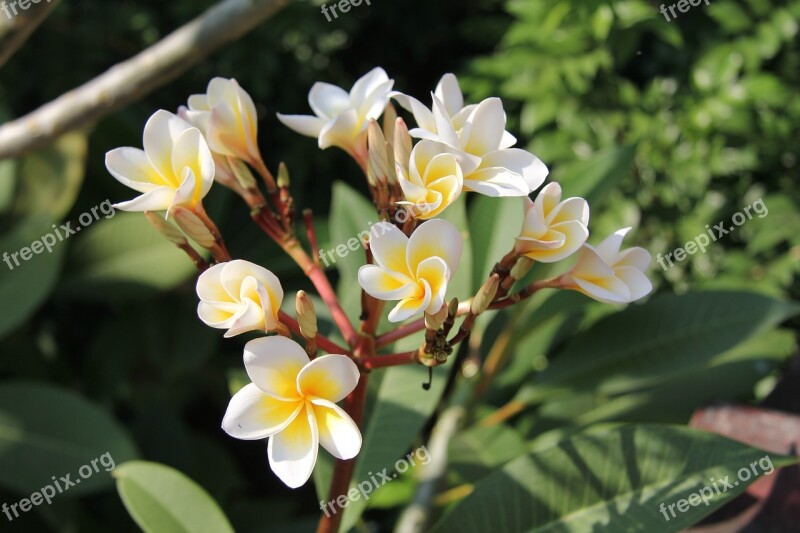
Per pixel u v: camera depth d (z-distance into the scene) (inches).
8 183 63.5
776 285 68.2
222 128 34.2
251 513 68.2
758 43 70.8
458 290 41.5
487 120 32.7
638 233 72.1
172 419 65.5
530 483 37.0
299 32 87.4
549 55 69.7
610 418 48.7
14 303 54.2
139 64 41.1
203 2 85.0
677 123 72.2
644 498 36.0
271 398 30.8
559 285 32.8
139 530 61.0
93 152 68.5
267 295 30.8
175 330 71.9
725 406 42.3
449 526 37.0
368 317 33.2
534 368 57.0
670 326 45.0
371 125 32.2
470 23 86.8
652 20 55.6
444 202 31.7
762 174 74.6
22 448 51.6
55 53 85.0
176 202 32.2
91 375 72.9
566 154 70.7
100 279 62.9
